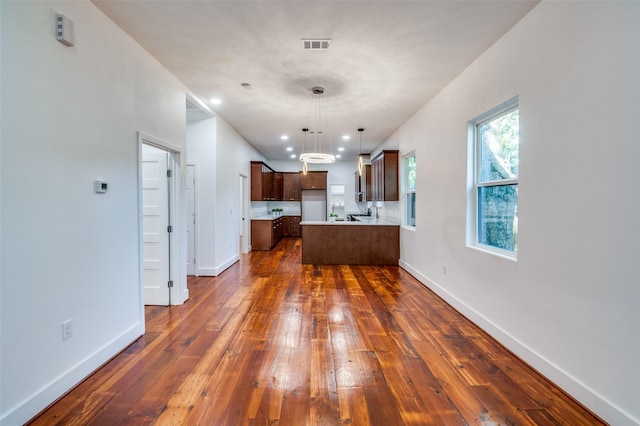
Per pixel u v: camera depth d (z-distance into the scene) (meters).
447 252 3.68
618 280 1.61
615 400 1.63
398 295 3.97
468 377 2.12
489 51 2.79
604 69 1.68
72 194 2.01
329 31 2.55
